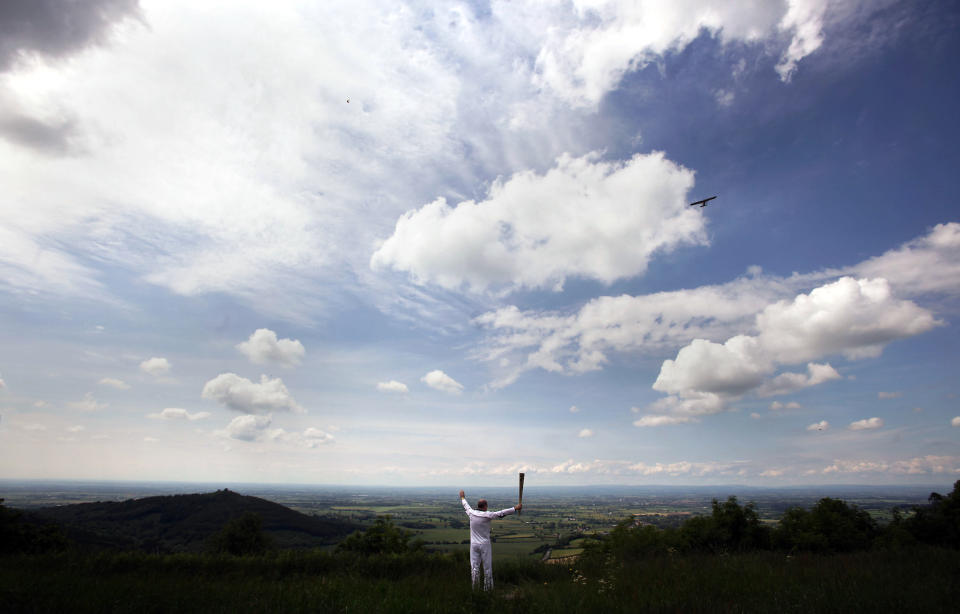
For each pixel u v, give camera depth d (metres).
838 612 7.50
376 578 13.58
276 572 13.51
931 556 13.95
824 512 21.77
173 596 8.70
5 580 9.38
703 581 10.68
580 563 15.79
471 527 10.64
